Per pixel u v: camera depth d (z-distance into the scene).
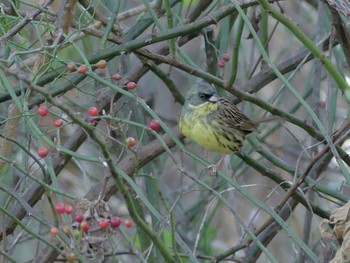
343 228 9.16
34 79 9.48
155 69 11.82
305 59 12.19
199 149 16.33
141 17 12.60
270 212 9.54
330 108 12.64
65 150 9.12
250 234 9.30
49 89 10.88
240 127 12.46
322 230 9.51
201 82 12.68
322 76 13.75
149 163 12.27
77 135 12.10
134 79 12.31
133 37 11.68
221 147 12.49
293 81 16.80
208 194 14.83
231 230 16.41
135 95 10.35
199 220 14.86
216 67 13.30
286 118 11.29
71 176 15.16
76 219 8.29
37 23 10.05
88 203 8.44
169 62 10.84
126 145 9.12
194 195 17.77
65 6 10.44
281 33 17.33
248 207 16.42
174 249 8.77
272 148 14.66
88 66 9.53
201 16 12.81
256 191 16.41
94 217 8.37
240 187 9.84
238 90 10.97
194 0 15.12
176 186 17.45
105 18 11.54
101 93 12.25
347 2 9.97
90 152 15.34
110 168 7.75
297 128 16.94
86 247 8.30
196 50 17.69
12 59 9.43
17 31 9.95
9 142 10.91
